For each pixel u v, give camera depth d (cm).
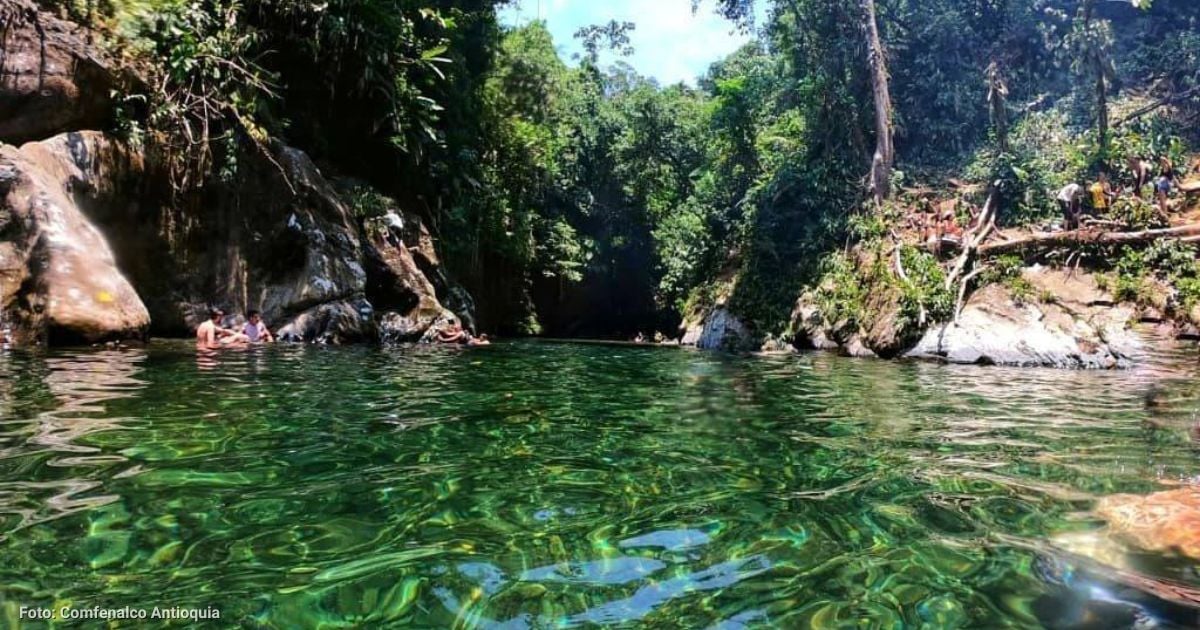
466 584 199
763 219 1984
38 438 337
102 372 568
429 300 1347
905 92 2062
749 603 191
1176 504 275
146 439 346
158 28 1061
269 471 304
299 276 1141
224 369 646
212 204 1097
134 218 997
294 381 589
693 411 531
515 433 413
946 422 496
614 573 210
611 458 356
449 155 1795
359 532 237
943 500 289
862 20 1902
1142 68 1977
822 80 1984
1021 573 212
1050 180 1576
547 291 2822
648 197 3008
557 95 2822
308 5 1279
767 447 394
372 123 1509
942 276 1384
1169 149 1593
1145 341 1130
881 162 1806
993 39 2089
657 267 2834
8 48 888
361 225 1316
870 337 1423
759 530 250
